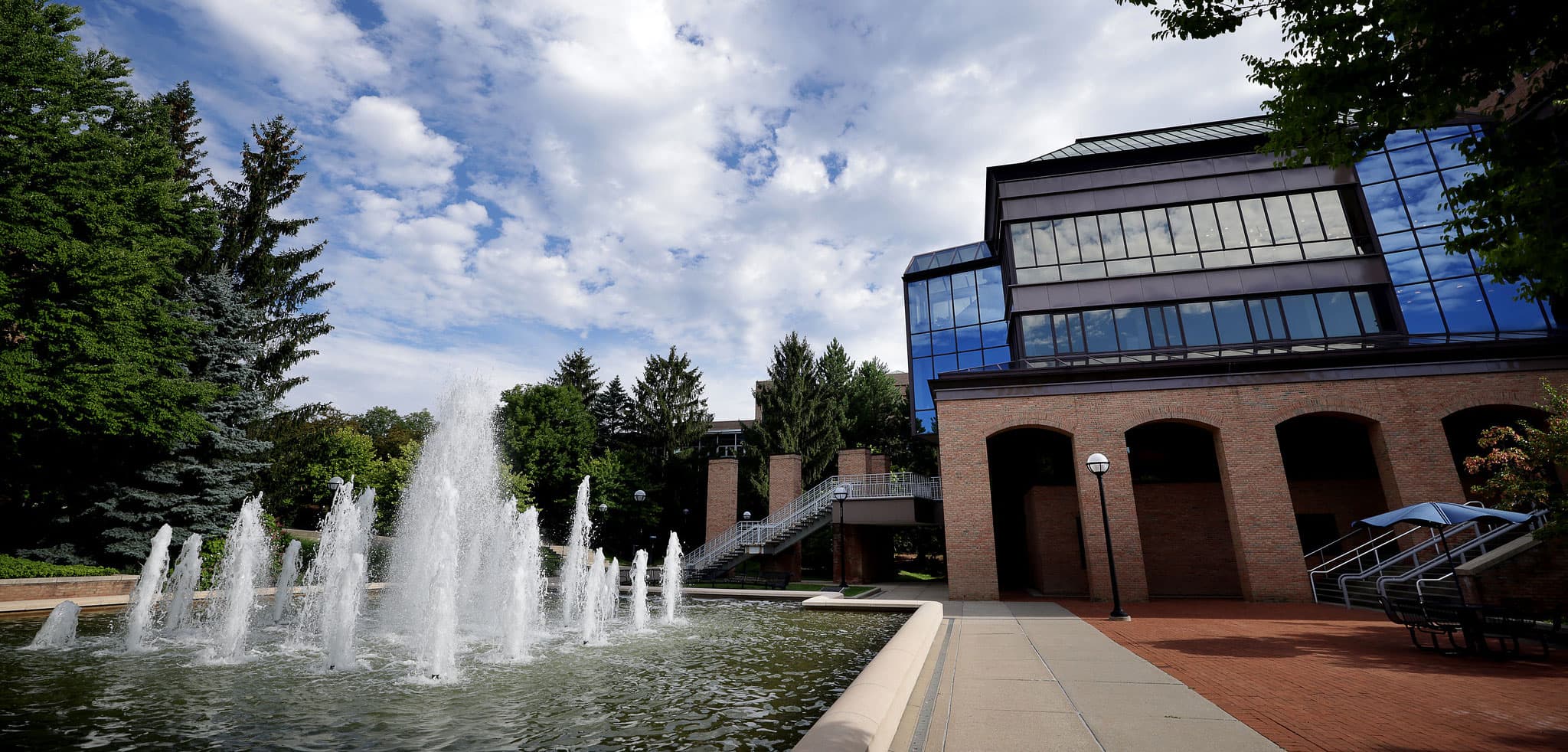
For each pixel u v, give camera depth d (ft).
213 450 77.30
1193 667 28.89
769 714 24.00
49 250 58.80
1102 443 65.92
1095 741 17.71
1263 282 75.66
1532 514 42.93
